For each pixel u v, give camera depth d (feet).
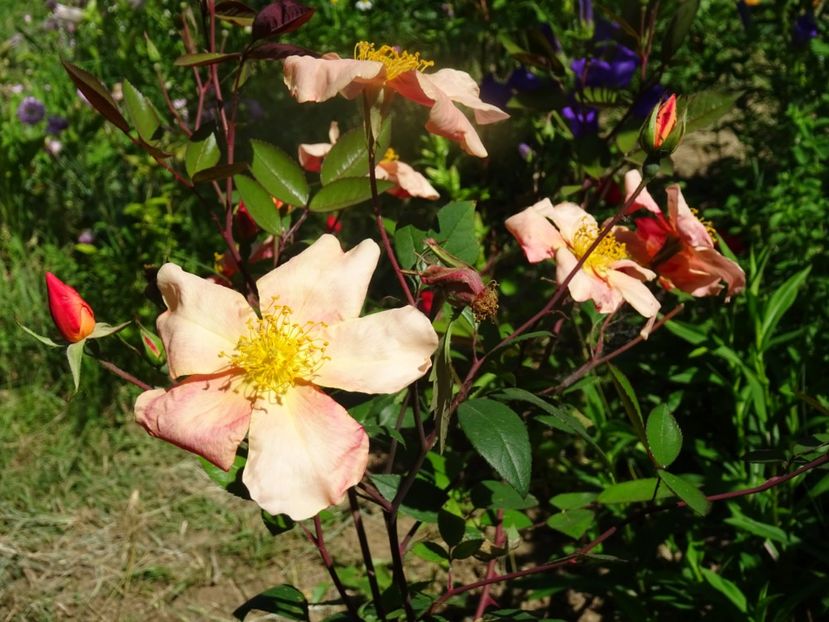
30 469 1.85
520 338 1.03
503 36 1.61
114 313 2.05
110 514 1.78
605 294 1.10
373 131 0.96
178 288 0.88
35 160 2.53
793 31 2.24
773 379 1.77
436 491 1.08
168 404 0.85
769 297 1.69
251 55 0.99
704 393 1.78
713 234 1.62
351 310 0.90
